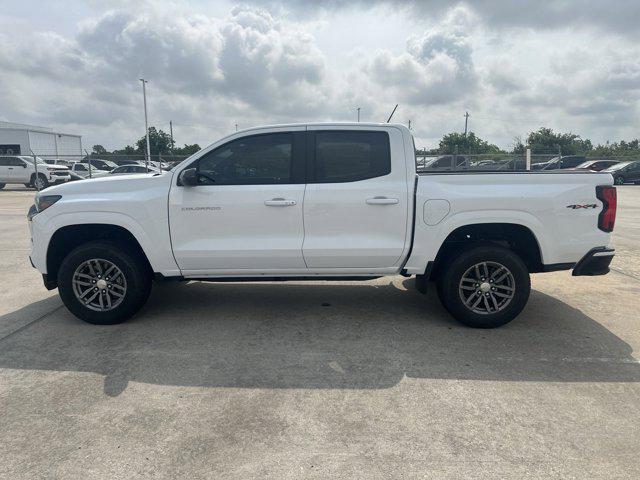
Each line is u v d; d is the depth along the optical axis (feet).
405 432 9.84
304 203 14.88
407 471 8.64
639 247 29.50
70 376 12.27
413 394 11.35
